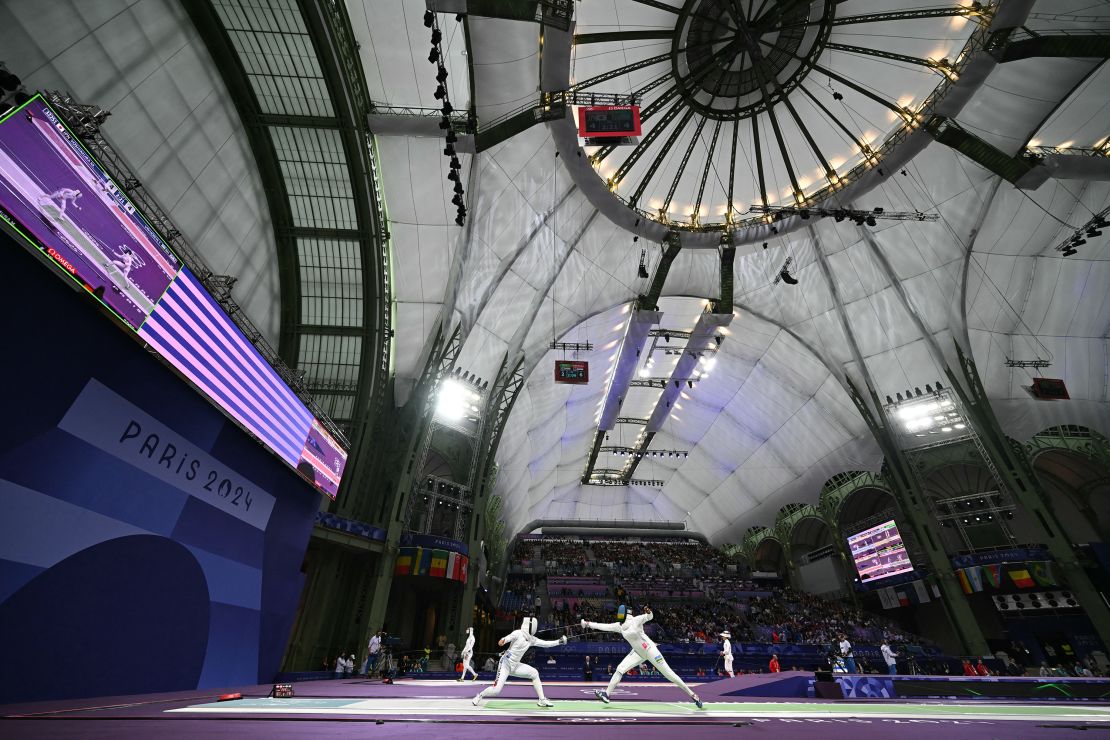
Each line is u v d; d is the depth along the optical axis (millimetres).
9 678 6906
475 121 20891
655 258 35062
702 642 34094
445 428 30375
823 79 29438
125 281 9727
